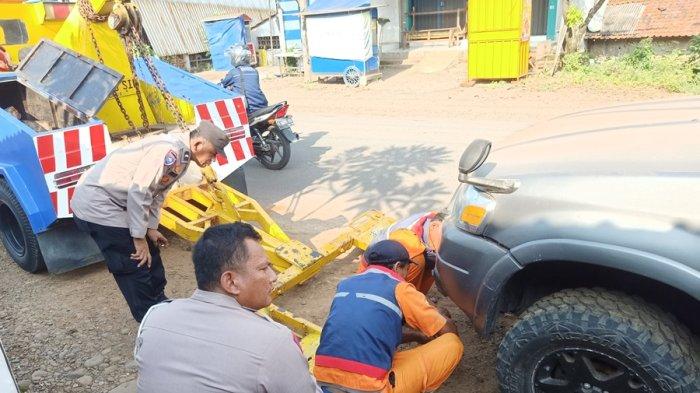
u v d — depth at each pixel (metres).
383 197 6.04
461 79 15.01
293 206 5.96
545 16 18.47
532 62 14.88
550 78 13.32
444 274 2.71
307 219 5.55
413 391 2.64
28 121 5.24
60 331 3.80
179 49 26.70
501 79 13.66
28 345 3.64
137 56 5.09
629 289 2.34
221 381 1.61
